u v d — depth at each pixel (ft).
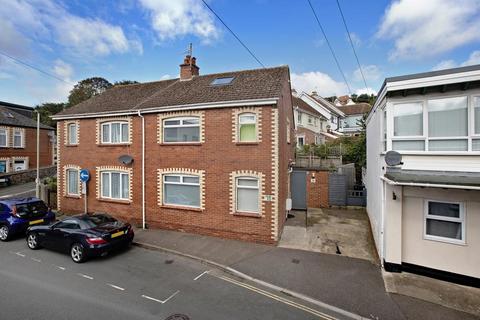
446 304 20.01
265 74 42.42
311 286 22.89
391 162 24.14
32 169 87.81
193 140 37.99
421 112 24.63
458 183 20.49
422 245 24.58
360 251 30.76
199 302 20.61
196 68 51.75
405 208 25.25
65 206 49.14
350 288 22.47
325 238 35.09
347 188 53.98
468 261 22.71
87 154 46.47
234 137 34.86
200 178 36.99
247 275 24.98
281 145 37.42
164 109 38.50
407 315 18.78
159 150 39.81
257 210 34.55
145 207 40.91
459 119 23.29
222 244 33.27
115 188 44.39
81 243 28.19
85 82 181.37
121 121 43.47
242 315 18.93
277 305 20.34
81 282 23.86
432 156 23.91
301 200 52.11
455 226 23.38
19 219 35.91
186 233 37.60
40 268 26.96
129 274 25.61
